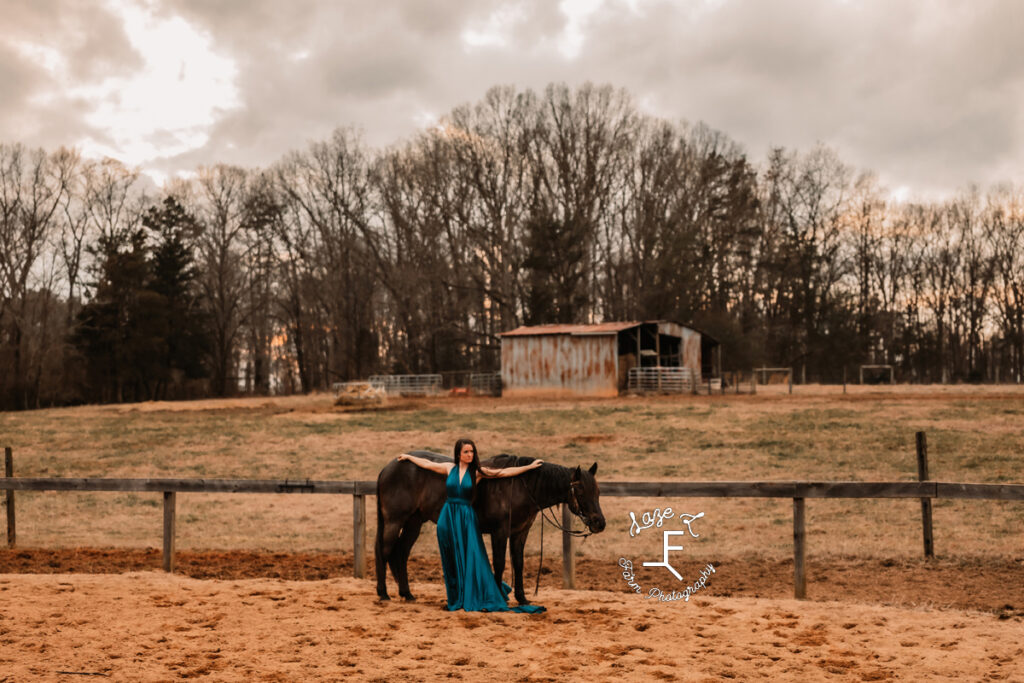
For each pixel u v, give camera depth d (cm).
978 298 7569
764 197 7606
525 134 6462
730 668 673
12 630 796
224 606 895
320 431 2900
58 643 753
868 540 1272
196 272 7194
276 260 7738
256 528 1517
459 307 6925
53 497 1848
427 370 7025
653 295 6359
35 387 6331
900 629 789
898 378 7556
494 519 877
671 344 5006
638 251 6744
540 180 6531
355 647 736
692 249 6344
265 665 688
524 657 705
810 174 7450
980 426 2358
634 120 6538
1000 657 696
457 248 6756
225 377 7394
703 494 951
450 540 871
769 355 7344
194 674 666
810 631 784
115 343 6550
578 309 6206
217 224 7544
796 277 7412
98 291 6675
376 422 3145
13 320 6203
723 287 7288
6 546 1377
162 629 803
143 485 1123
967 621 812
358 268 7100
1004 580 1014
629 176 6700
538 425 2870
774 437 2373
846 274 7700
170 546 1112
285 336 9481
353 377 6919
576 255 6009
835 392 4125
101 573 1164
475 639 759
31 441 2825
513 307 6325
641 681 641
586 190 6300
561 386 4425
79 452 2548
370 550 1322
